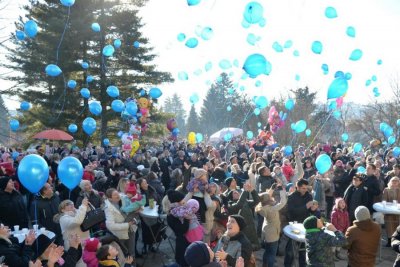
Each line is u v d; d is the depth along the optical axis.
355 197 8.03
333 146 19.30
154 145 27.52
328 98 7.06
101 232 6.11
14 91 21.62
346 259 7.67
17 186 7.89
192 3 6.57
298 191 6.76
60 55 22.39
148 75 26.50
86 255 4.54
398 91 30.08
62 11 23.34
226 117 49.84
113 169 11.04
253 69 6.37
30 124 25.91
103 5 24.02
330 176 10.85
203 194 6.04
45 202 6.15
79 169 5.13
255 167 9.66
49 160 11.49
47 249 3.99
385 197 8.47
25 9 23.78
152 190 7.84
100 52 24.22
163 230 7.63
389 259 7.61
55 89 23.34
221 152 17.08
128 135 16.47
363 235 5.06
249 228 6.01
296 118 31.77
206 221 5.98
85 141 24.03
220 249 4.17
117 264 4.14
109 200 5.96
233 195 6.71
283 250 7.72
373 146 18.30
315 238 4.71
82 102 24.22
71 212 5.29
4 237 3.97
